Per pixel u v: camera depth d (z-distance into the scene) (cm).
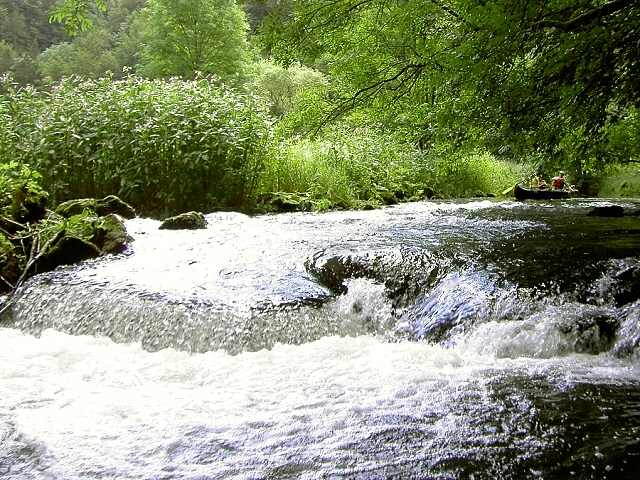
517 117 422
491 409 220
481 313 327
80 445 206
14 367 300
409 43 522
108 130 806
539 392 235
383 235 534
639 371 260
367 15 535
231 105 874
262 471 183
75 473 187
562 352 288
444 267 390
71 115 809
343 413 224
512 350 296
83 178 802
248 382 270
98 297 379
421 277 384
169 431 215
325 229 592
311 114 636
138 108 827
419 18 511
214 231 594
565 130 438
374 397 240
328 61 597
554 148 471
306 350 316
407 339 339
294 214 782
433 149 578
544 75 380
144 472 186
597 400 225
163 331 340
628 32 335
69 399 253
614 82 368
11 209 541
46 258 475
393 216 728
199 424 221
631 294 330
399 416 218
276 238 536
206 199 828
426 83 501
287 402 241
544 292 338
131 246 518
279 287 384
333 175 959
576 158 476
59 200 787
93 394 259
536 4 336
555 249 440
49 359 315
